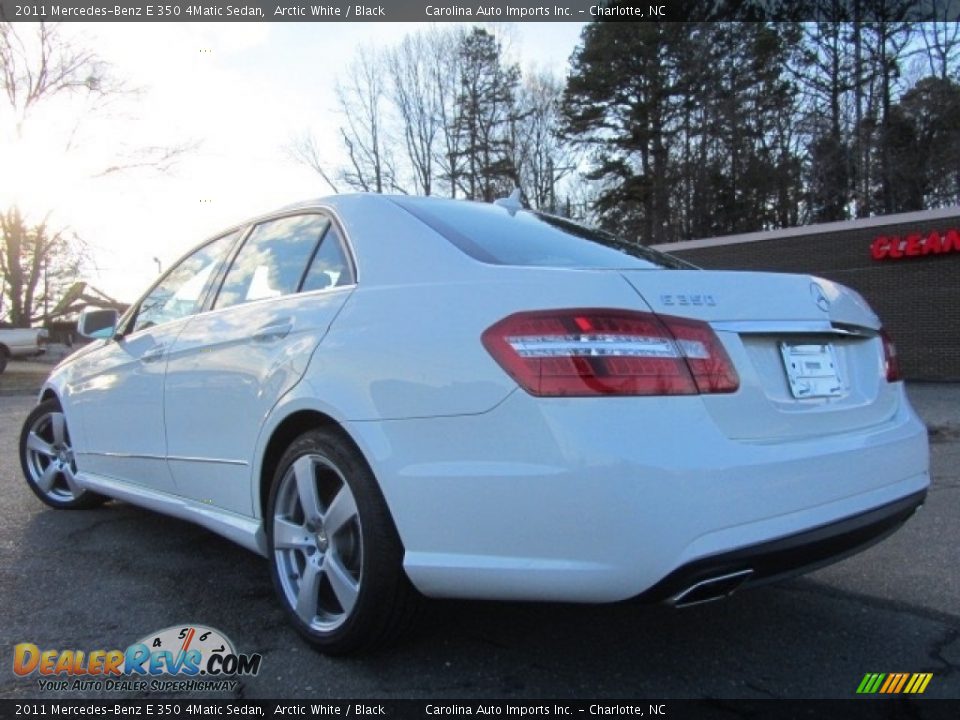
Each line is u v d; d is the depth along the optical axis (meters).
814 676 2.48
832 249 18.80
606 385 1.98
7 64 27.19
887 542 3.95
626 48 35.69
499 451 2.07
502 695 2.35
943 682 2.44
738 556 1.97
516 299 2.16
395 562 2.34
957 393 13.34
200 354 3.26
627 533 1.91
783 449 2.13
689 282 2.23
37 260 31.61
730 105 34.88
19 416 10.53
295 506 2.78
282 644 2.70
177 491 3.49
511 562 2.06
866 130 30.92
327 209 3.03
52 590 3.23
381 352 2.38
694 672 2.50
